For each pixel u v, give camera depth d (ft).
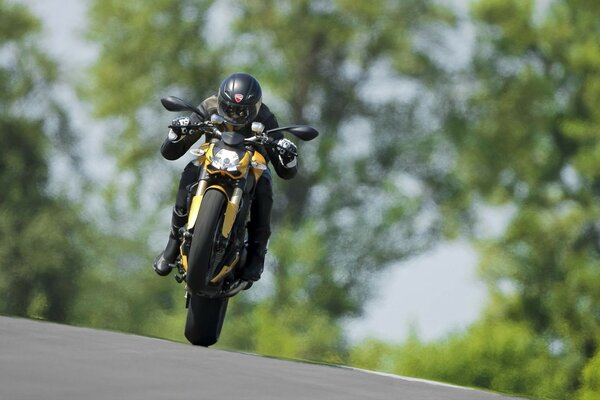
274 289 499.10
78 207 488.85
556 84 513.45
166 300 517.14
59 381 68.80
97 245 488.02
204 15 514.27
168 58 513.86
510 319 474.08
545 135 515.09
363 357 418.10
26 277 466.70
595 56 492.13
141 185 509.76
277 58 521.24
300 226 514.68
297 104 523.70
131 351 82.23
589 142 496.64
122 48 510.99
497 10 503.20
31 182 490.90
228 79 120.88
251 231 125.08
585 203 497.87
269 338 468.75
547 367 423.64
